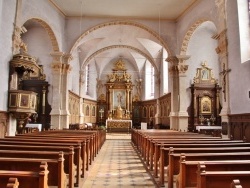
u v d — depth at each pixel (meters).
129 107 27.91
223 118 10.30
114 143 15.52
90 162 8.25
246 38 9.30
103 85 28.98
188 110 16.17
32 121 15.34
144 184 5.96
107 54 27.11
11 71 9.80
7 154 4.23
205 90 16.23
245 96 8.88
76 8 15.66
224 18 10.45
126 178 6.54
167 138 7.75
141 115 27.94
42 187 2.80
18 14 10.49
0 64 9.14
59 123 15.80
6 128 9.62
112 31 19.73
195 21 14.25
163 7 15.28
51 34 15.31
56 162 3.86
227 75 10.16
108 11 16.08
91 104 26.77
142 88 28.44
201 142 6.38
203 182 2.80
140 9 15.69
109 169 7.67
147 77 27.73
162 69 22.95
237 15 9.49
